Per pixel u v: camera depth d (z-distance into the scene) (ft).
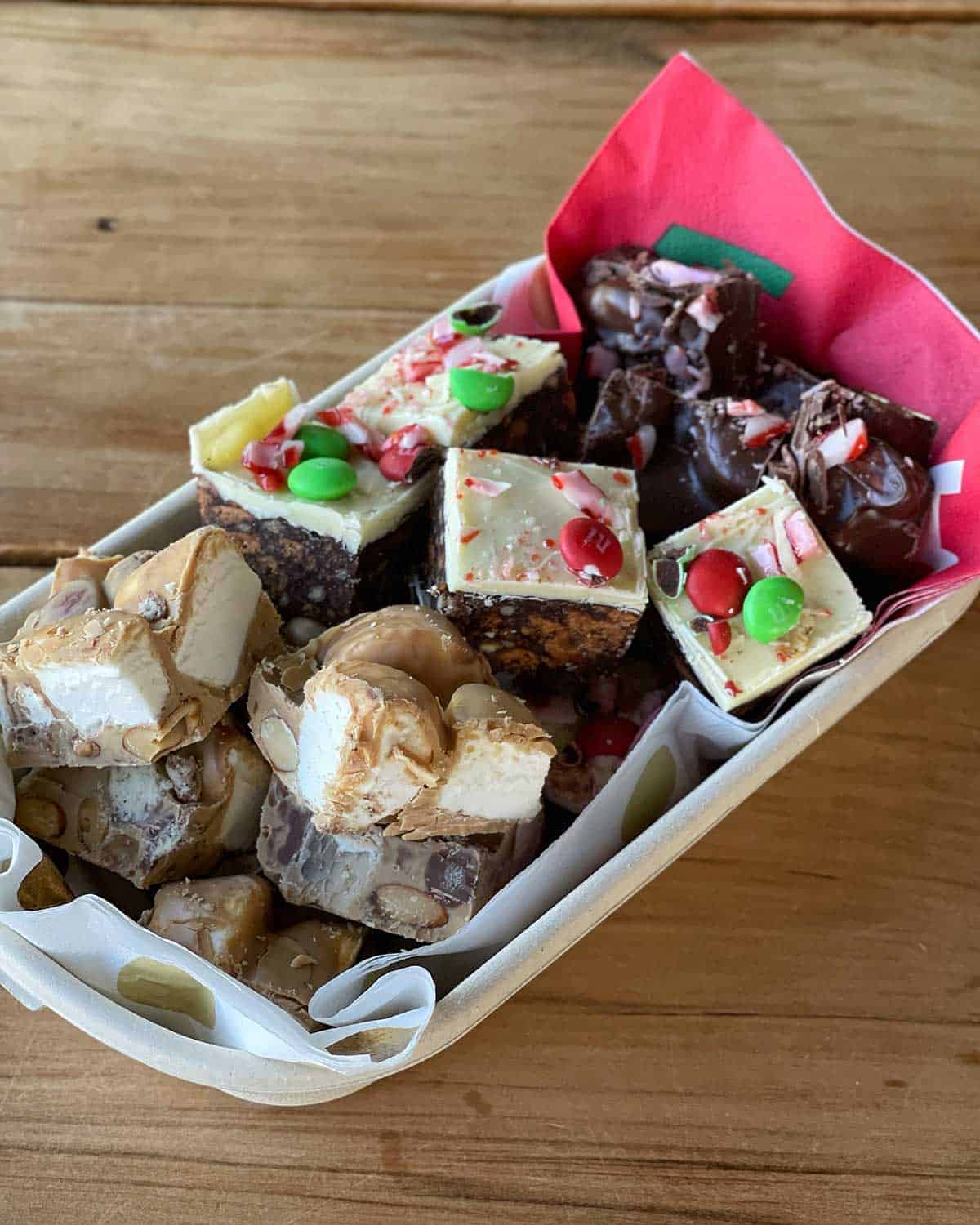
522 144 1.36
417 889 0.81
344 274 1.24
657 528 0.97
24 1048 0.85
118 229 1.27
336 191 1.31
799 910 0.91
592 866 0.84
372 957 0.83
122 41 1.43
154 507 0.93
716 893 0.91
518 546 0.87
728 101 1.03
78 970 0.75
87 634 0.76
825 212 1.02
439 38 1.44
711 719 0.88
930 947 0.90
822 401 0.94
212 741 0.84
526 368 0.97
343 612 0.95
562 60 1.43
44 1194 0.80
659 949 0.89
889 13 1.47
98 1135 0.82
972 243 1.26
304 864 0.83
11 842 0.76
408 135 1.36
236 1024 0.74
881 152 1.34
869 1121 0.84
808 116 1.37
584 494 0.89
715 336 1.00
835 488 0.93
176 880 0.85
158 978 0.75
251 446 0.91
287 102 1.38
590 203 1.08
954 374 0.98
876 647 0.87
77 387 1.16
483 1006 0.73
